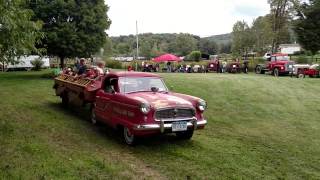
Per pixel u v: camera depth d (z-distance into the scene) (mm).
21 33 9414
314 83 22906
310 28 45656
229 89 18766
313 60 50562
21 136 9242
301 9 46594
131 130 8359
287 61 33219
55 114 12734
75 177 6375
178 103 8469
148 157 7820
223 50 123500
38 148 8086
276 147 8922
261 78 25500
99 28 28531
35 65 43125
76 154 7812
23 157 7395
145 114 8133
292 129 10969
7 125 10531
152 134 8227
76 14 27156
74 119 11914
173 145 8828
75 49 27375
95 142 8977
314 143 9406
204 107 8977
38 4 26562
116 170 6844
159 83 9953
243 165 7430
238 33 77000
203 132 10383
